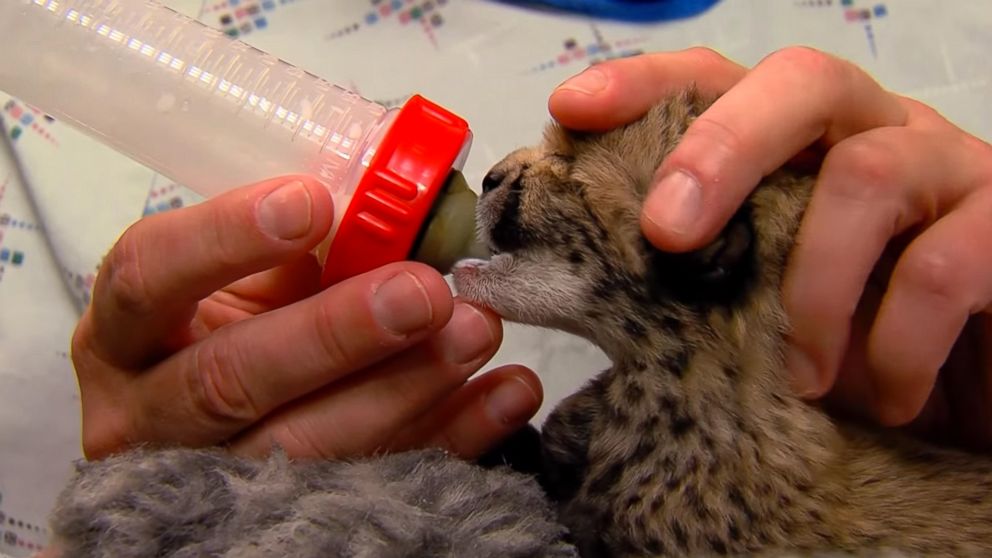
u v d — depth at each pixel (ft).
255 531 0.94
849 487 1.09
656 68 1.14
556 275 1.07
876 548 1.06
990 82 1.56
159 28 1.08
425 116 1.01
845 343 1.06
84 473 1.01
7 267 1.53
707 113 1.03
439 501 0.99
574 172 1.07
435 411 1.16
